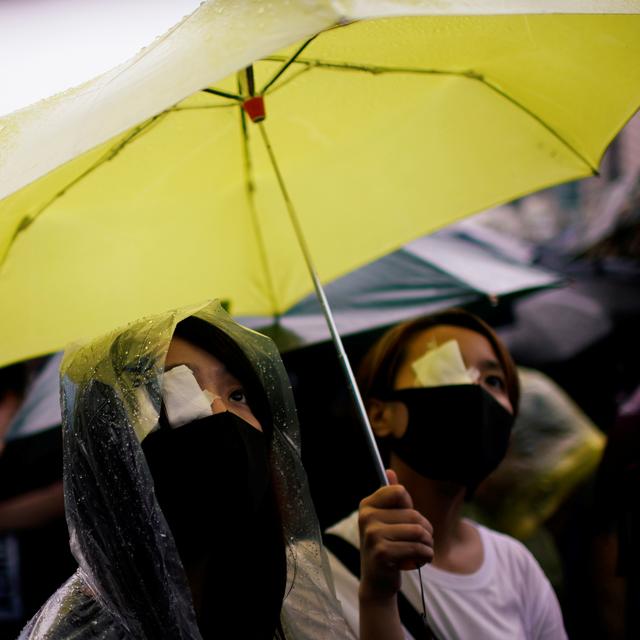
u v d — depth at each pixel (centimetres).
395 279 344
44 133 144
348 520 206
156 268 213
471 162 223
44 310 197
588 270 475
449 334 211
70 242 199
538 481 339
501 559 217
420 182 226
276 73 192
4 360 195
